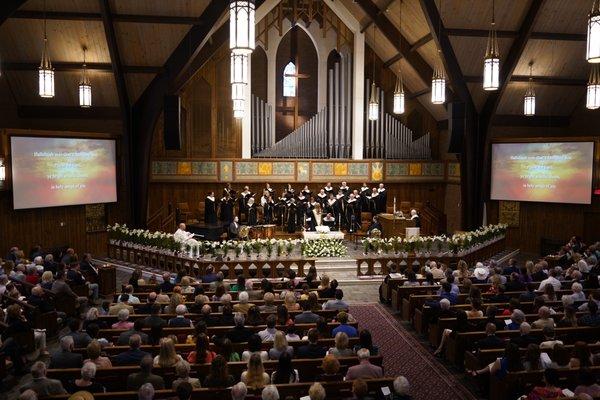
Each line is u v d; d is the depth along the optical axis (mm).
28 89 20469
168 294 12188
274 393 6113
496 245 21359
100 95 20828
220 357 6957
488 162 22688
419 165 26094
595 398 6688
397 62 24234
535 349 7836
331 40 25578
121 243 19688
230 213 23344
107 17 17062
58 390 6941
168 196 24484
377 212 23797
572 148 20859
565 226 21625
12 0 15039
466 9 17547
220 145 24641
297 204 23281
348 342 8906
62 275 13008
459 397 9367
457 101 21328
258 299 11797
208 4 17594
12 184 17688
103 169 20578
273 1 24078
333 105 25484
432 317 11727
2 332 10750
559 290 12711
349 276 17938
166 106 19844
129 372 7660
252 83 25141
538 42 19234
